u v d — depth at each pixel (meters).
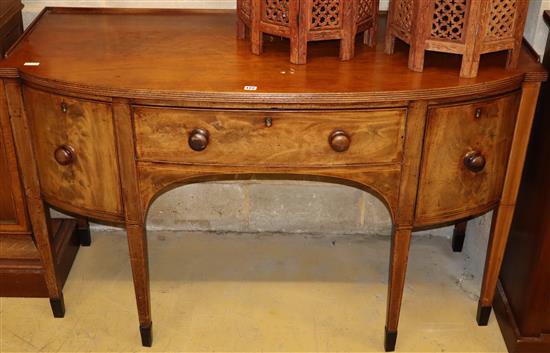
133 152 1.54
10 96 1.59
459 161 1.58
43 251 1.82
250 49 1.70
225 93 1.44
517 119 1.60
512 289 1.90
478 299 2.05
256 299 2.03
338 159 1.55
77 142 1.57
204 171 1.57
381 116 1.49
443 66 1.60
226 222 2.33
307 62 1.62
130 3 2.02
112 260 2.19
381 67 1.59
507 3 1.48
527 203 1.79
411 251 2.27
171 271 2.14
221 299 2.03
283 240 2.31
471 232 2.21
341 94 1.44
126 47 1.70
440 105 1.50
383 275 2.15
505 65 1.58
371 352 1.84
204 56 1.65
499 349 1.87
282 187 2.25
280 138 1.52
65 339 1.87
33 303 2.00
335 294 2.06
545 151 1.66
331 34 1.60
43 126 1.59
